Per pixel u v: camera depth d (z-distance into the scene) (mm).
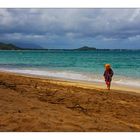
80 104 10281
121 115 9219
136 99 11961
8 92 10555
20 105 8688
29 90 12273
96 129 7121
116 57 59406
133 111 9805
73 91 12812
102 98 11656
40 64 37250
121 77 20828
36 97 10820
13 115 7562
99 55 71812
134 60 48375
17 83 14383
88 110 9484
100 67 31156
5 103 8773
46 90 12562
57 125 7070
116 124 7832
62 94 11844
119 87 15812
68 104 10117
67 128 6934
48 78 19812
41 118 7449
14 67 31500
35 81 16062
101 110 9672
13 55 76625
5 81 14898
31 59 53625
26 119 7285
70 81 18125
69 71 25938
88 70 26922
